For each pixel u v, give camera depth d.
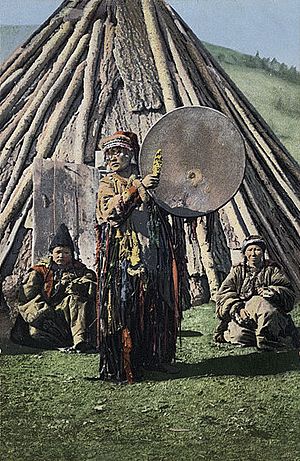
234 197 7.41
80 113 7.56
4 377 7.06
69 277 7.19
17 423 6.92
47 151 7.45
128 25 7.85
